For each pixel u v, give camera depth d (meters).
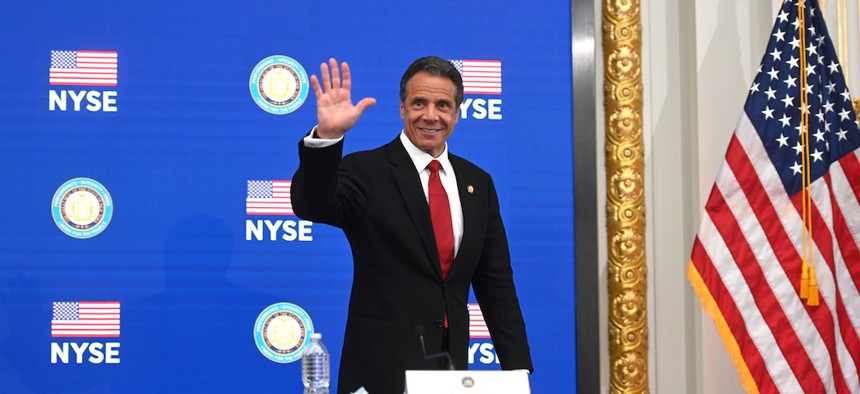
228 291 7.21
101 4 7.19
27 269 7.06
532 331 7.35
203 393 7.16
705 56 7.47
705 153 7.41
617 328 7.42
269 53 7.31
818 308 6.75
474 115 7.41
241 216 7.25
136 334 7.12
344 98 4.87
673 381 7.53
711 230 6.82
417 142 5.52
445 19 7.45
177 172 7.21
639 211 7.45
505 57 7.45
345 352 5.44
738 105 7.46
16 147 7.08
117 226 7.14
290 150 7.30
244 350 7.21
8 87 7.09
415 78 5.51
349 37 7.38
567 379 7.35
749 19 7.52
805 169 6.81
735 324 6.74
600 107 7.54
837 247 6.78
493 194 5.79
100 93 7.16
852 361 6.69
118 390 7.09
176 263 7.18
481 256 5.72
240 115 7.28
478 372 3.82
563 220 7.41
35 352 7.03
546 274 7.39
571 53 7.47
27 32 7.12
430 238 5.41
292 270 7.28
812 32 6.95
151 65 7.22
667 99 7.60
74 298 7.09
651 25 7.62
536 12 7.50
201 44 7.27
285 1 7.35
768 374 6.71
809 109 6.88
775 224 6.80
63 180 7.11
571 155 7.44
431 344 5.33
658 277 7.53
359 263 5.49
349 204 5.39
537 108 7.45
